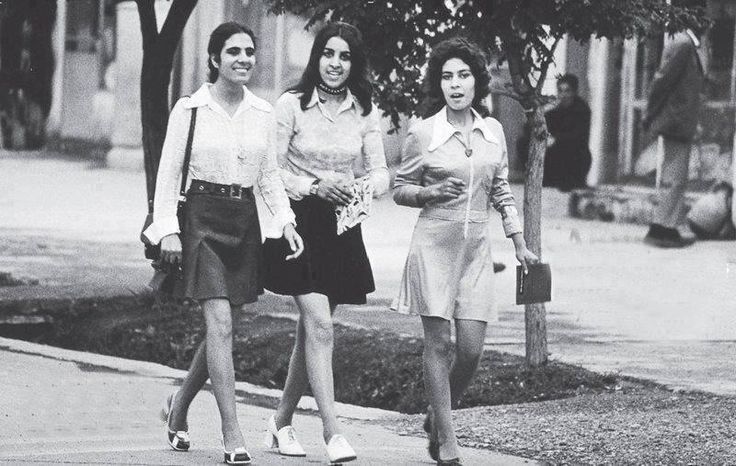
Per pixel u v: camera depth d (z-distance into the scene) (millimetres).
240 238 11453
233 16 52719
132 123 52406
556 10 15812
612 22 15859
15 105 58562
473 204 11469
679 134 31250
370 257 28781
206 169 11430
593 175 38906
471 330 11477
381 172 11898
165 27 20266
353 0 16812
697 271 27156
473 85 11469
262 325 19703
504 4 16062
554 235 33562
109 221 33938
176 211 11461
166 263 11406
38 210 36125
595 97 38938
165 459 11562
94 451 12023
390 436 13578
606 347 18641
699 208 33188
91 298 20844
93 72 59719
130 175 49625
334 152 11750
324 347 11547
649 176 37250
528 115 16391
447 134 11453
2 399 14672
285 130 11750
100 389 15492
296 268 11555
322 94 11789
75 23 59438
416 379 16656
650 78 37250
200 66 53000
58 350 18203
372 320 20250
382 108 17625
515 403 15461
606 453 12289
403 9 16844
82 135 59875
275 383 17672
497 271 26375
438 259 11422
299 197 11680
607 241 32375
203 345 11812
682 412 14133
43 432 13023
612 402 14828
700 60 31641
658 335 19766
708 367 17016
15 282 22812
